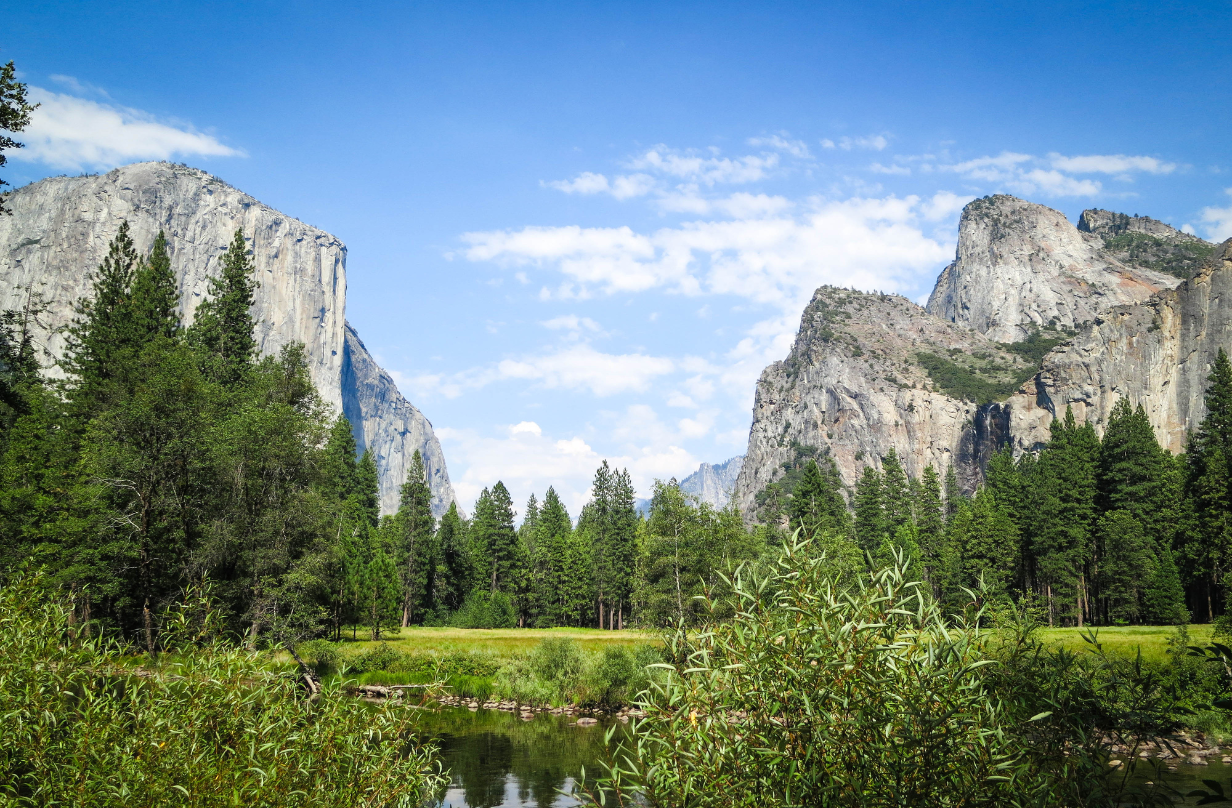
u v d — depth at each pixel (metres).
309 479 42.12
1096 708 6.45
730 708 6.86
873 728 6.07
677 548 41.38
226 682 9.99
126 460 36.38
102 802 8.74
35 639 10.37
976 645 6.82
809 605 6.90
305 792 9.59
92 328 52.06
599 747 31.45
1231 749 25.64
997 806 5.91
